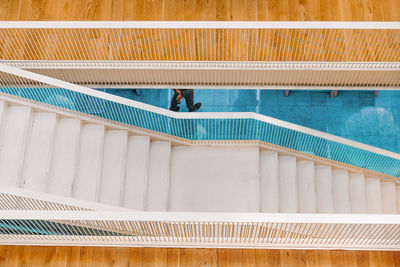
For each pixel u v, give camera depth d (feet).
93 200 21.30
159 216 15.15
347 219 14.58
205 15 25.34
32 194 15.76
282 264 20.75
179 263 20.79
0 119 21.08
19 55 23.58
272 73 22.84
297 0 25.52
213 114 22.48
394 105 32.27
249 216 14.96
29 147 21.53
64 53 23.62
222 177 23.84
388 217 14.53
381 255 20.75
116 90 32.35
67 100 29.58
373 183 25.43
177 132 31.86
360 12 25.18
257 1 25.54
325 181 24.54
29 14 25.66
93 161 22.08
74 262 20.83
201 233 19.01
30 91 27.53
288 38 23.27
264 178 23.89
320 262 20.71
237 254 20.88
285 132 32.27
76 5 25.82
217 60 23.00
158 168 23.18
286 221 14.76
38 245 19.92
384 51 22.90
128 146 23.08
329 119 32.14
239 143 24.38
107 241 19.31
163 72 23.06
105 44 23.63
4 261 20.79
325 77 23.13
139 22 20.48
